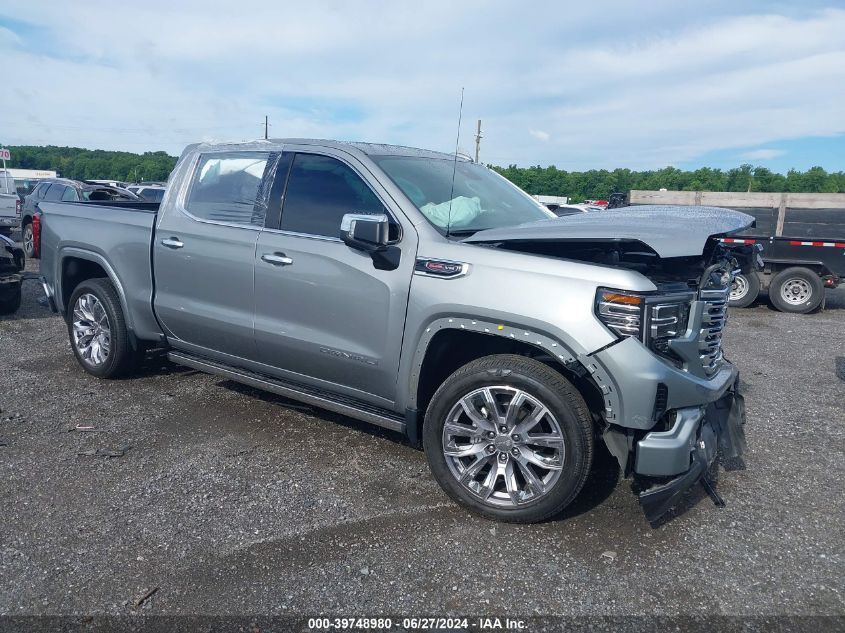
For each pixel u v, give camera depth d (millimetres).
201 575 2971
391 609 2770
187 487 3795
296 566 3055
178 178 4953
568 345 3195
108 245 5242
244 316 4430
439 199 4047
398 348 3717
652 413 3158
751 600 2865
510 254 3412
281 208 4305
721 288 3641
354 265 3850
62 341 7059
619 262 3568
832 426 5047
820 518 3602
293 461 4172
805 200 12570
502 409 3482
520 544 3281
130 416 4859
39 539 3227
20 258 8398
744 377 6465
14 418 4766
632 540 3336
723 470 4211
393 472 4047
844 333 9062
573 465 3271
